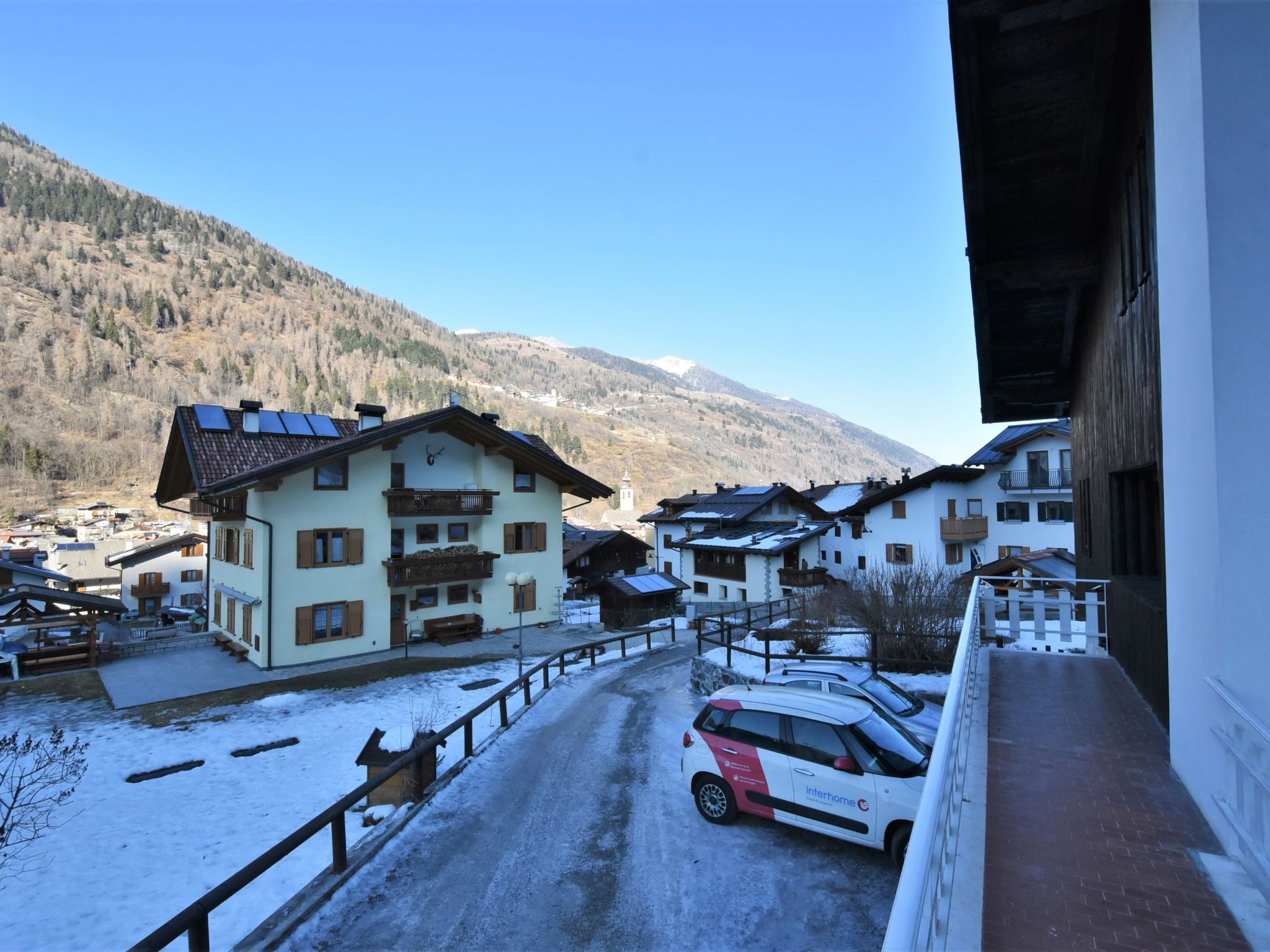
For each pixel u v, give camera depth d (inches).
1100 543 405.4
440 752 469.1
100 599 976.9
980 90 269.0
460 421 1117.1
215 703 725.9
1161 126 203.6
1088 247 355.6
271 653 906.7
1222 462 157.2
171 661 960.9
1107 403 363.3
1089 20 233.8
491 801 366.0
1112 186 315.3
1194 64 169.0
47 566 2498.8
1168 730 239.8
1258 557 153.1
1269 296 155.5
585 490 1331.2
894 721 312.0
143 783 490.3
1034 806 194.2
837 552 1700.3
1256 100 157.9
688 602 1651.1
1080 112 279.9
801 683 447.8
